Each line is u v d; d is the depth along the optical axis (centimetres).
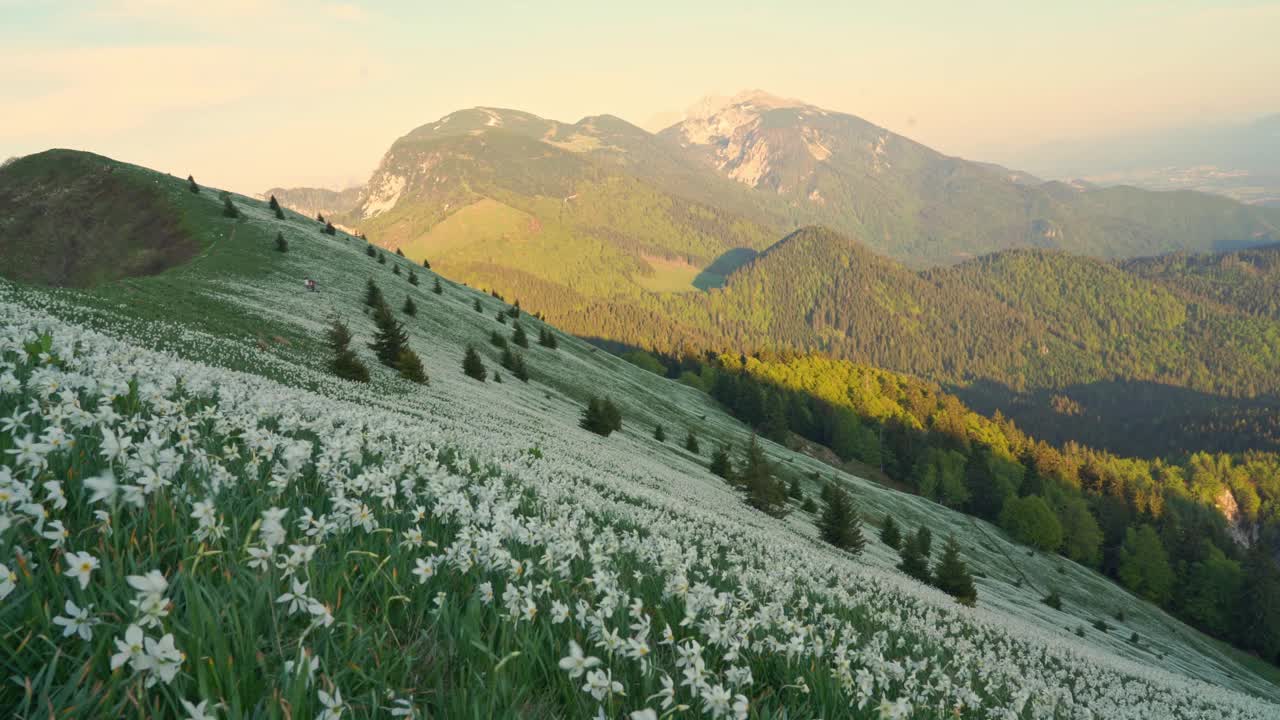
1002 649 1730
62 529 229
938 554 7606
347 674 233
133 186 8656
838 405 14775
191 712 164
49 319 791
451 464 922
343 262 8256
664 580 567
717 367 17375
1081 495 13712
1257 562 9850
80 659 191
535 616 348
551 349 9631
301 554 262
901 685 593
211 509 262
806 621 654
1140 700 2020
